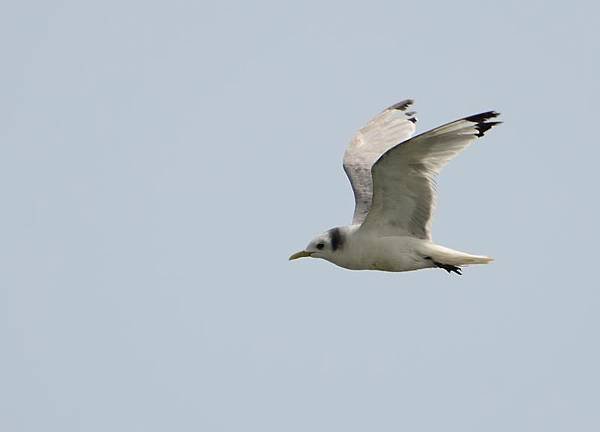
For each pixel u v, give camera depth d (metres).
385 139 18.59
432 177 15.38
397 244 16.03
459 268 16.27
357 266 16.50
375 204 15.84
